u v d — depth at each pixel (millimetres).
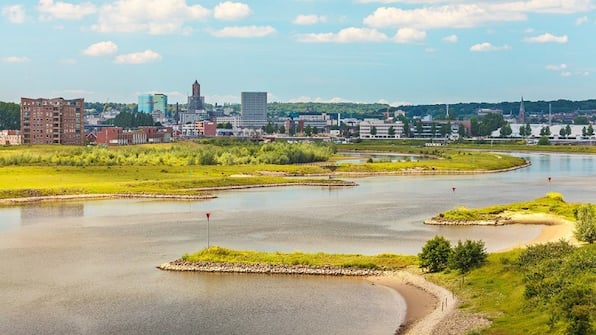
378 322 100062
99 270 132250
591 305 85438
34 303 110688
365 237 166500
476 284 111938
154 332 96750
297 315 103500
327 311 105312
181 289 117812
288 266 129625
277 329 97500
